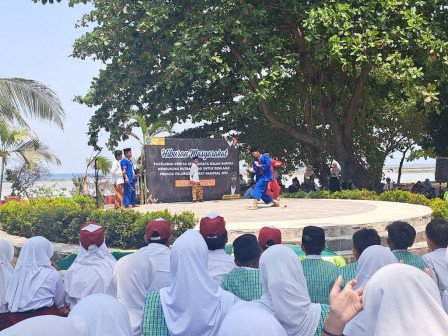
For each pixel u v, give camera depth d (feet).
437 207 61.93
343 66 78.02
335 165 104.88
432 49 77.61
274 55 80.94
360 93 96.27
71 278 20.53
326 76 96.43
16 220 52.49
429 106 89.81
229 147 79.41
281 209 62.18
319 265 18.37
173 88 86.94
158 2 82.07
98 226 21.44
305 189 109.70
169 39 83.46
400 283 8.50
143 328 13.66
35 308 19.95
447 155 115.75
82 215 48.01
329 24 77.56
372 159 124.57
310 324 12.38
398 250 19.75
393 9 79.25
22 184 115.34
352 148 99.25
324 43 81.30
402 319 8.34
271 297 12.35
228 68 77.66
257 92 78.95
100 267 20.79
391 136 133.39
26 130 98.27
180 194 76.38
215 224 18.54
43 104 71.87
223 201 76.48
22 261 20.31
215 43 77.10
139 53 88.48
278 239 21.43
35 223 50.01
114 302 10.12
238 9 79.77
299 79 98.63
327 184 121.08
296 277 12.45
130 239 45.37
